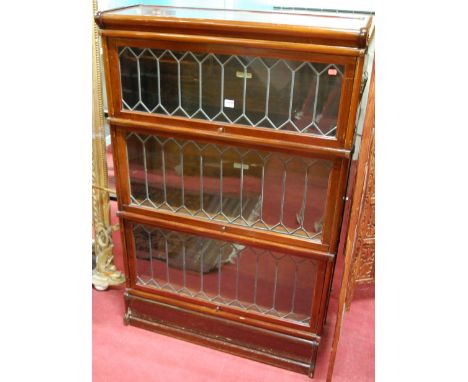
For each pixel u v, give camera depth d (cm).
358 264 173
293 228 140
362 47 109
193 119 134
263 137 128
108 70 136
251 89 126
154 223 155
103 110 175
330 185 129
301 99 122
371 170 158
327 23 124
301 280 148
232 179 141
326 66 116
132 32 127
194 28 121
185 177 147
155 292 169
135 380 153
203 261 159
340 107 118
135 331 176
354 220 121
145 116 139
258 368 161
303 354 157
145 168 150
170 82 133
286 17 134
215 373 157
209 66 127
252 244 146
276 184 137
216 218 148
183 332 171
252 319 158
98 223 189
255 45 118
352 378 156
